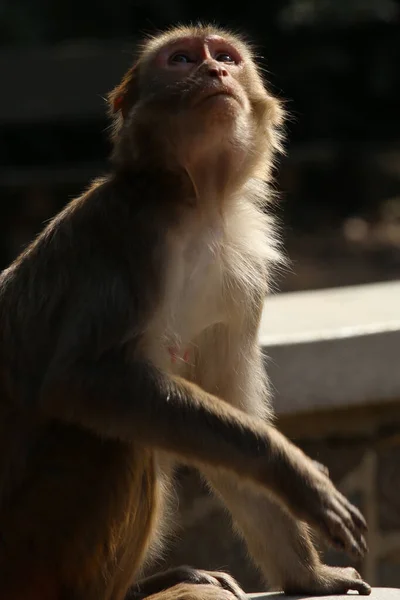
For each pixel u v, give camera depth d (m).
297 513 8.29
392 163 38.28
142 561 9.54
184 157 9.12
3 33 38.31
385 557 12.99
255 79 9.83
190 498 12.66
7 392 9.16
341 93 40.53
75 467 9.00
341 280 28.42
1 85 33.12
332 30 39.81
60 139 36.22
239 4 40.00
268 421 10.19
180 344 9.45
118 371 8.58
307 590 9.70
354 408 12.81
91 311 8.68
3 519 9.15
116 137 9.76
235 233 9.73
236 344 9.90
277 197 10.71
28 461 9.06
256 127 9.68
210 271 9.48
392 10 39.44
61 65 33.44
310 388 12.34
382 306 13.95
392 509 13.01
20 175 32.59
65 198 32.41
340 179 37.47
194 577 9.70
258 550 9.89
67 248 9.02
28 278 9.21
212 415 8.44
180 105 9.06
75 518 9.02
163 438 8.45
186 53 9.49
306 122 39.84
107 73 33.62
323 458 12.81
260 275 9.94
